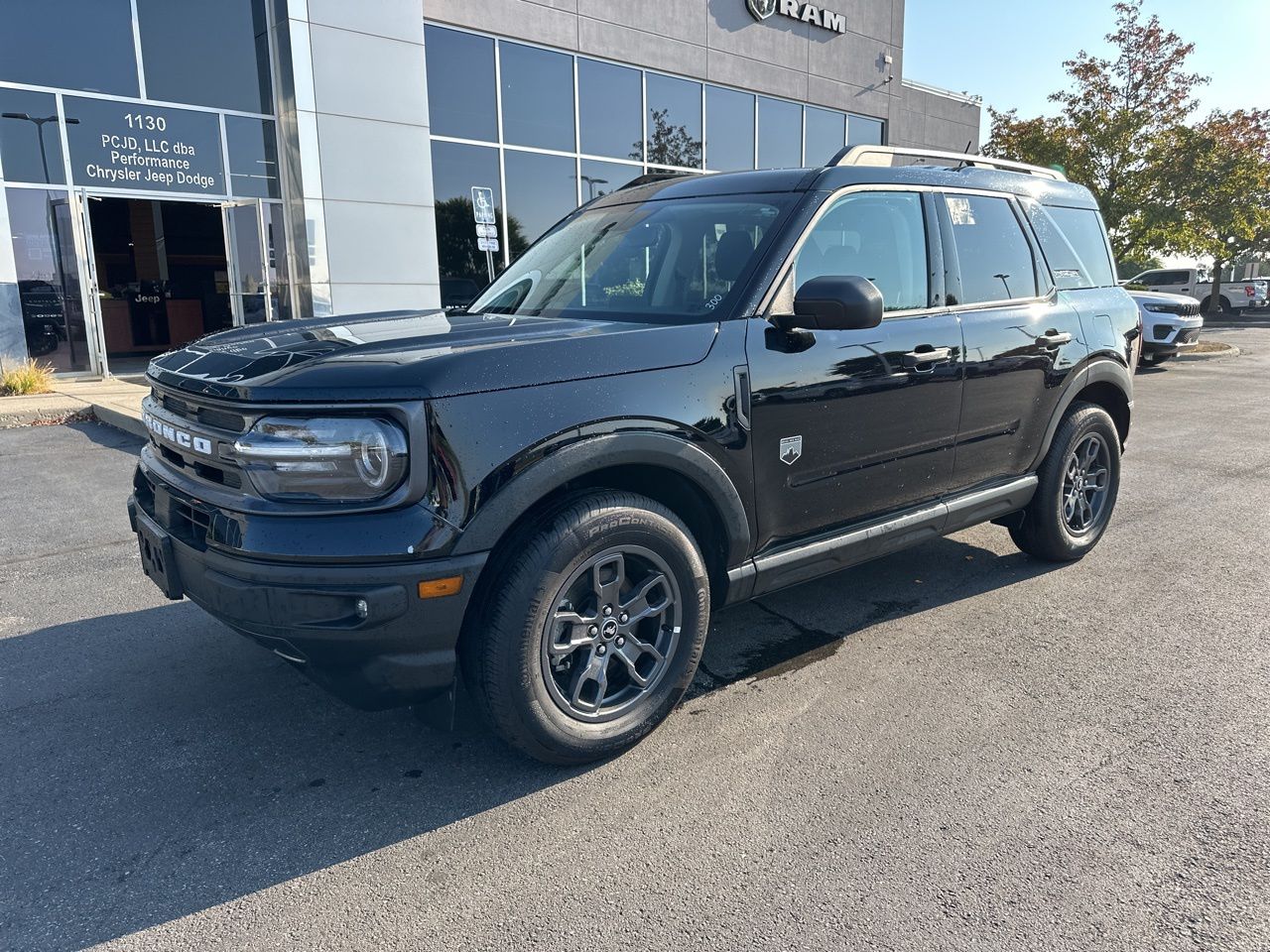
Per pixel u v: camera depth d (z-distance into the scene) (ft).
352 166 40.73
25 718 10.21
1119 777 8.89
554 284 11.95
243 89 40.29
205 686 11.02
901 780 8.86
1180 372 48.29
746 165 59.36
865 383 10.69
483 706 8.48
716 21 54.85
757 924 6.88
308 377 7.73
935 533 12.44
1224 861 7.60
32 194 36.11
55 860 7.71
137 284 47.83
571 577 8.49
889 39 67.36
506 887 7.36
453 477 7.69
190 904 7.16
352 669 7.87
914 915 6.95
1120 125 55.52
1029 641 12.30
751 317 9.80
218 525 8.00
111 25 36.88
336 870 7.60
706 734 9.84
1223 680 11.06
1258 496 20.44
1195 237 58.29
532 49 46.98
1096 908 7.02
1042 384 13.46
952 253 12.30
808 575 10.82
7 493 20.47
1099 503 15.62
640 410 8.68
